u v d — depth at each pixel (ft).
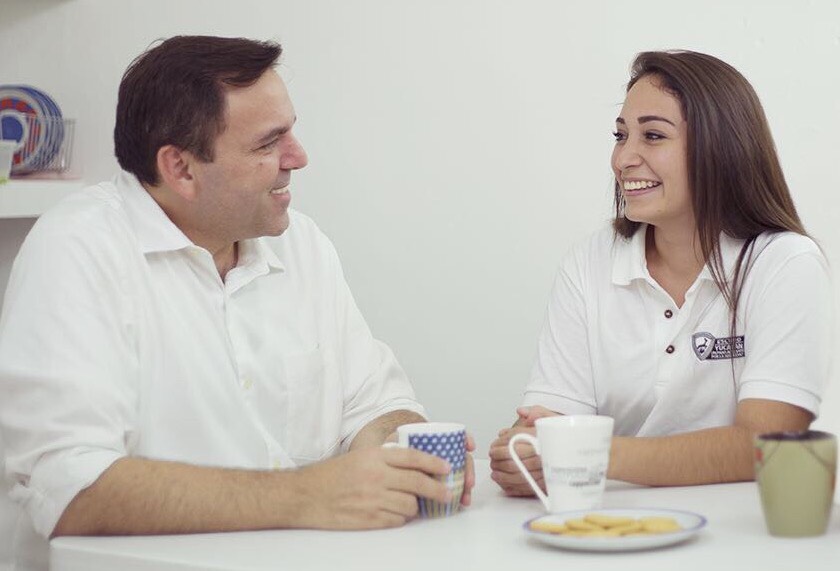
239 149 5.22
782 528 3.71
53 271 4.91
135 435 5.00
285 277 5.90
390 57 9.36
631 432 5.94
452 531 4.04
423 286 9.44
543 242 9.05
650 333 5.71
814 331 5.16
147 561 3.84
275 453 5.51
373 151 9.49
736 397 5.57
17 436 4.59
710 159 5.39
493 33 9.05
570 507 4.07
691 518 3.76
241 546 3.94
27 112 9.89
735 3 8.38
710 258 5.48
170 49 5.28
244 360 5.53
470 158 9.21
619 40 8.71
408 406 6.17
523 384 9.19
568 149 8.93
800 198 8.32
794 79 8.27
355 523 4.11
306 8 9.57
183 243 5.30
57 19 10.25
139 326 5.14
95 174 10.23
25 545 5.18
